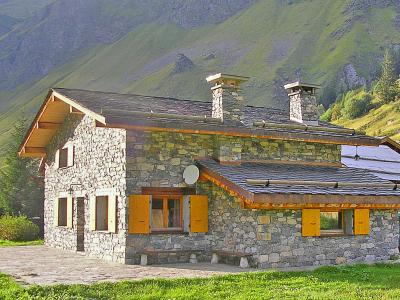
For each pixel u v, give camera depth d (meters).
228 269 13.91
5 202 35.16
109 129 16.62
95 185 17.39
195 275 12.56
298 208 14.96
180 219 16.33
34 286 10.55
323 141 17.78
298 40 177.12
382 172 22.34
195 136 16.44
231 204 15.40
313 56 165.75
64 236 20.25
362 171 18.58
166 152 16.00
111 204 16.09
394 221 16.88
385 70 108.88
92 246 17.36
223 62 180.88
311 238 15.13
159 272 13.20
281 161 17.53
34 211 34.28
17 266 14.43
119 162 15.84
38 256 17.41
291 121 19.67
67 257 17.09
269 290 10.66
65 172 20.27
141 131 15.75
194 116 16.03
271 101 143.00
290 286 11.13
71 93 18.03
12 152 36.75
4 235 26.44
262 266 14.26
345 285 11.20
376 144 18.88
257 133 16.45
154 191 15.80
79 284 10.88
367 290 10.66
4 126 170.62
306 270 13.50
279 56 171.38
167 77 175.50
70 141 19.88
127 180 15.45
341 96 122.75
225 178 14.64
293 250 14.79
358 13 179.50
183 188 16.22
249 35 195.25
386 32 169.38
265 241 14.41
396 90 99.00
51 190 21.92
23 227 26.69
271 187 14.20
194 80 169.00
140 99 18.75
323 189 14.95
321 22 183.62
